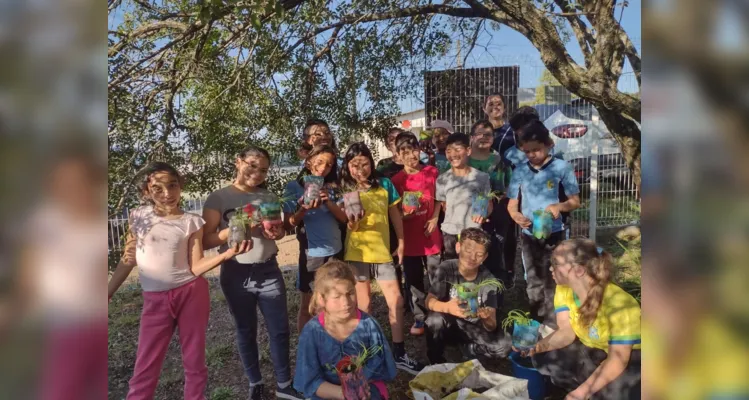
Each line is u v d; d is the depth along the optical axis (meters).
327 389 2.73
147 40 4.83
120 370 4.09
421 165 4.59
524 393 2.82
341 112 6.01
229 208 3.34
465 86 7.36
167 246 2.95
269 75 5.30
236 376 3.90
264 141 5.38
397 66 6.50
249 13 4.30
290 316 5.04
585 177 8.04
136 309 5.63
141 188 3.12
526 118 5.00
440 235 4.48
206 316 3.13
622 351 2.63
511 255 5.12
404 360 3.77
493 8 5.44
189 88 5.07
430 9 5.62
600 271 2.79
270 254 3.39
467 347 3.66
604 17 4.30
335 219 3.80
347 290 2.80
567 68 4.45
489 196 4.14
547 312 4.03
